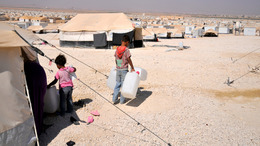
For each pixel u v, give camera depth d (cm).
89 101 643
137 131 481
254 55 1748
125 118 542
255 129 503
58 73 516
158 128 496
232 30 6700
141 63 1328
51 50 1967
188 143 441
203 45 2716
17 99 379
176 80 927
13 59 379
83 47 2256
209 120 543
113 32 2152
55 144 424
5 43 363
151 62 1370
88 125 501
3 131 361
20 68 389
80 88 764
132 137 458
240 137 466
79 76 947
